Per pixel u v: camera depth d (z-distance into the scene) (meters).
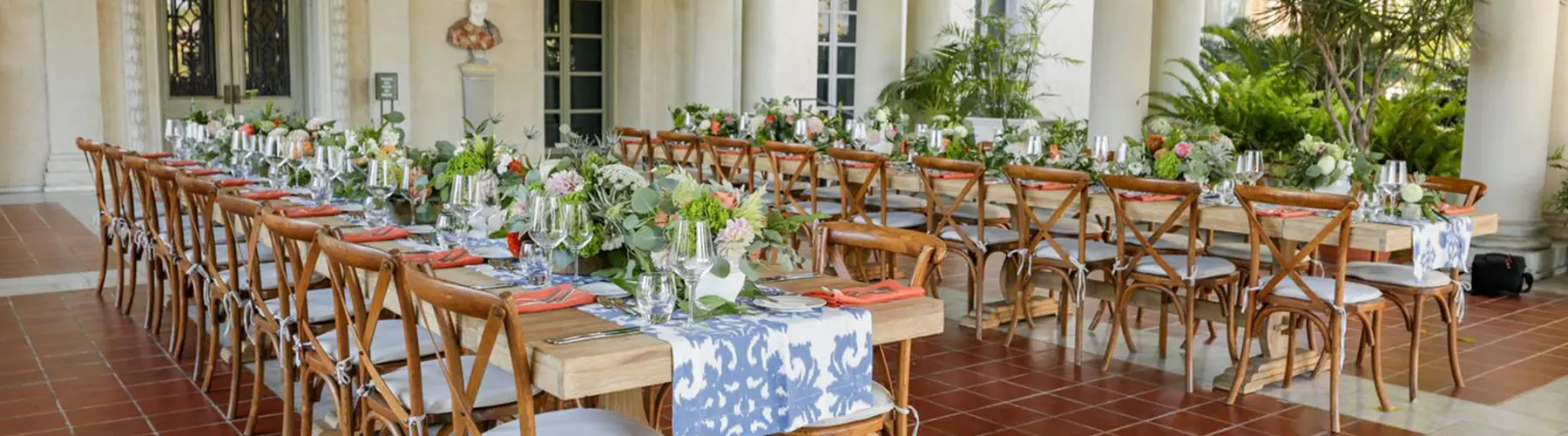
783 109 8.95
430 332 2.94
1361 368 5.68
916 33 12.45
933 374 5.49
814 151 7.28
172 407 4.80
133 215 6.25
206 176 6.53
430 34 14.37
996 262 8.70
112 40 12.59
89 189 12.47
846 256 7.26
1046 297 6.84
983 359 5.76
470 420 2.73
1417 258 4.97
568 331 2.79
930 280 7.07
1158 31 11.70
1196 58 11.78
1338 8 8.40
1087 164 6.42
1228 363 5.75
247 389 5.04
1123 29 8.89
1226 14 18.50
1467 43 8.12
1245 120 10.46
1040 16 18.02
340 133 6.00
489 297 2.54
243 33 13.47
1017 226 6.64
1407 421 4.86
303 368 3.84
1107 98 8.98
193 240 5.03
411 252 3.89
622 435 2.86
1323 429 4.74
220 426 4.57
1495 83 7.93
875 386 3.33
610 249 3.42
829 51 17.23
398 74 14.05
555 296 3.10
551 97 15.74
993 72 14.02
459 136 14.66
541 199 3.18
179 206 5.23
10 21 12.07
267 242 4.44
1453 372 5.38
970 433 4.65
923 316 3.13
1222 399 5.14
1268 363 5.35
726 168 8.77
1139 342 6.15
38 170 12.34
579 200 3.30
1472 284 7.63
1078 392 5.22
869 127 8.23
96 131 12.50
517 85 15.06
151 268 5.96
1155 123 6.29
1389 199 5.25
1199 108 10.66
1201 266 5.32
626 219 3.10
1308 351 5.58
